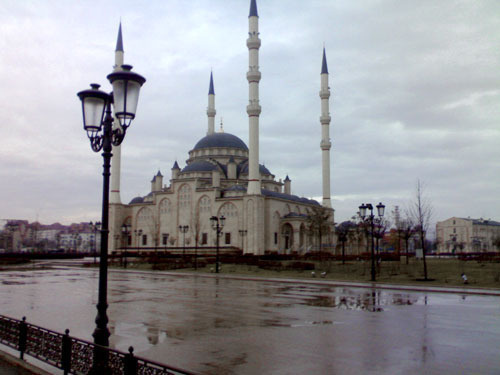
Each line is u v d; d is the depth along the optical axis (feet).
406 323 64.54
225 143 435.12
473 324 63.62
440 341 52.49
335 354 46.60
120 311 77.20
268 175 426.92
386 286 123.34
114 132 40.52
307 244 388.57
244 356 45.85
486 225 640.17
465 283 129.49
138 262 268.82
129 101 37.96
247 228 337.31
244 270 204.03
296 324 63.98
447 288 115.24
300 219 368.68
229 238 364.79
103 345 37.14
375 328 60.75
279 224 371.97
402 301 91.30
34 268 243.81
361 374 39.63
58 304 87.20
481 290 109.81
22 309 80.38
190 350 48.47
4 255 389.19
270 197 357.00
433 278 147.54
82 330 59.88
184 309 79.56
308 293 108.37
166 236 402.93
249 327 61.72
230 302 89.86
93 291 113.19
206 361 44.06
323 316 71.31
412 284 128.16
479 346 49.96
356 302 89.71
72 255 417.49
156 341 52.90
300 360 44.32
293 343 51.65
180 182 399.03
